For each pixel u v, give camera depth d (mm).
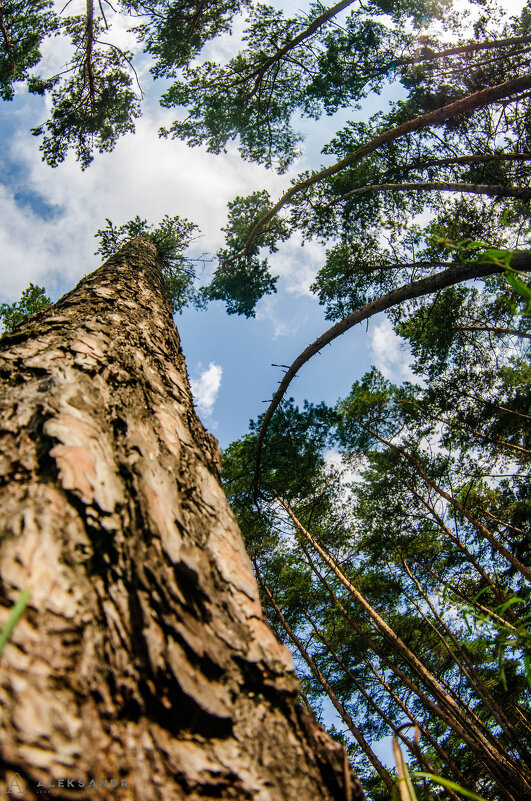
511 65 6746
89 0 6414
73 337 1835
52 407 1257
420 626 8539
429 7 6988
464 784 5758
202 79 8258
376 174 7613
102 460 1189
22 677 691
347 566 9250
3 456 1058
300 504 8664
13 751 616
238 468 8539
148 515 1139
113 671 818
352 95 8008
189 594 1050
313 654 9023
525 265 2959
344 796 924
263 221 8609
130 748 741
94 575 929
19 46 7648
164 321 3092
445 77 7172
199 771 782
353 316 4910
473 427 8305
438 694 5645
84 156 8555
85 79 7875
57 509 975
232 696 936
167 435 1572
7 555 828
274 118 8875
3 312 6441
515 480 8172
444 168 7301
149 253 5695
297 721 987
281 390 6293
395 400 9031
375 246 7938
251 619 1107
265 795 812
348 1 6715
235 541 1330
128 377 1749
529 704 7062
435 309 7762
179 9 7469
